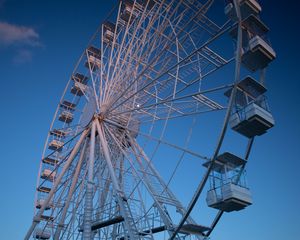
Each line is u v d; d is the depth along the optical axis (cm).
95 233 2030
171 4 2000
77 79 2786
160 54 1834
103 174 2045
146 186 1827
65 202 2091
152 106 1888
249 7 1572
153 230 1808
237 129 1534
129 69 2156
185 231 1589
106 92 2197
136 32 2167
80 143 2134
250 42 1516
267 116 1498
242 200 1469
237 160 1550
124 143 2152
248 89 1510
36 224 2008
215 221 1664
